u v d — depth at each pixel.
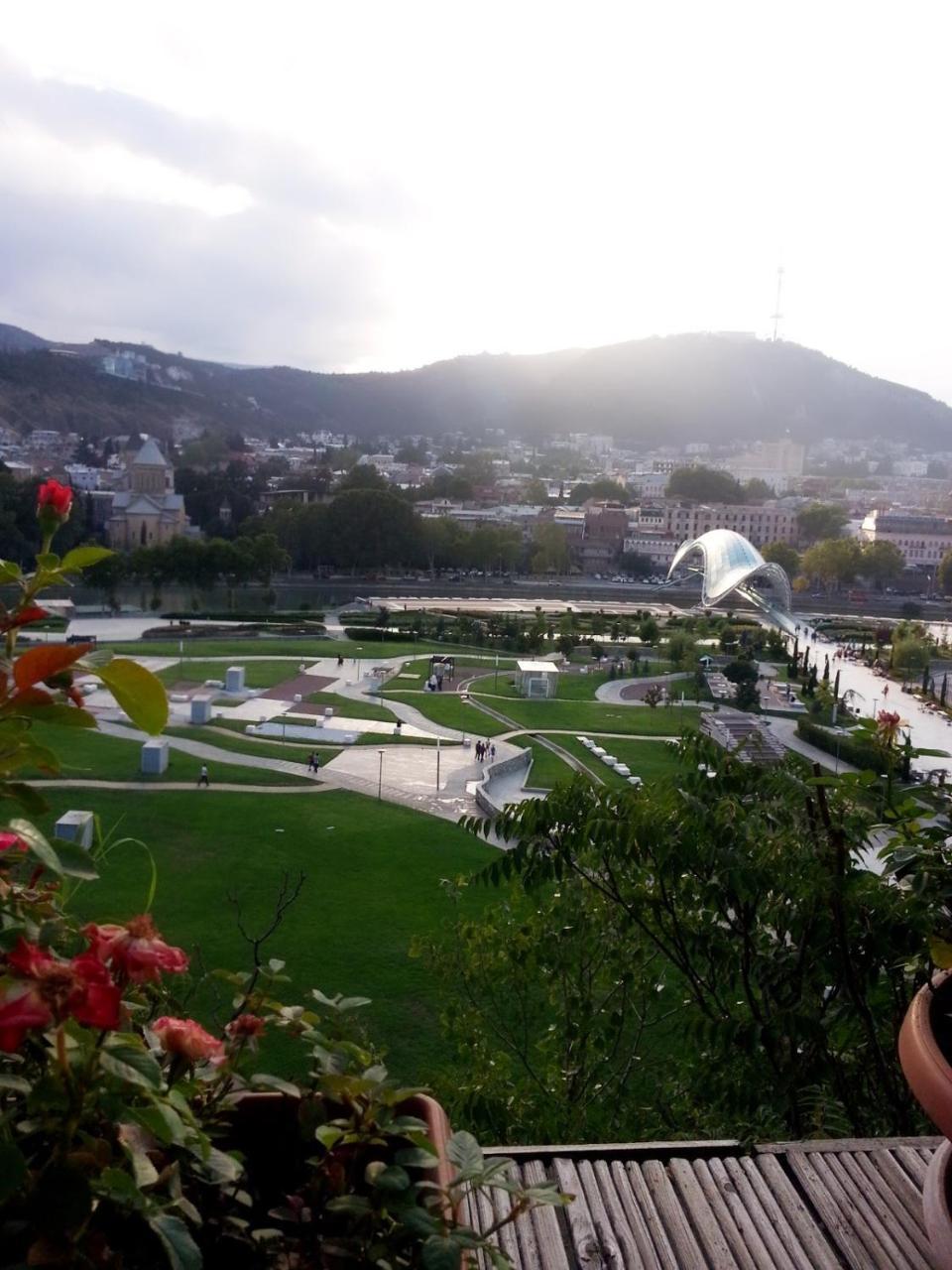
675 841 6.54
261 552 100.31
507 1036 12.28
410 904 26.11
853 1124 6.10
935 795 6.12
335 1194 2.34
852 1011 6.66
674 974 13.85
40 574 2.81
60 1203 1.85
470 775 42.22
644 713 58.50
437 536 125.31
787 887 6.18
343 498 122.38
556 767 45.06
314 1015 2.75
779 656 85.38
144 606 97.12
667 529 168.62
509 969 9.66
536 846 7.30
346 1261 2.24
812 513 164.75
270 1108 2.81
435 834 32.81
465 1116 7.81
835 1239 4.05
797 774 7.20
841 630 104.44
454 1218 2.27
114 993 1.81
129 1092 2.09
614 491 196.75
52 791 35.12
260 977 3.03
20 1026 1.74
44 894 2.64
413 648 80.75
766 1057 6.84
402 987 21.08
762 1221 4.13
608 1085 8.80
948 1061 3.45
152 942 1.95
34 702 2.45
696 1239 4.03
